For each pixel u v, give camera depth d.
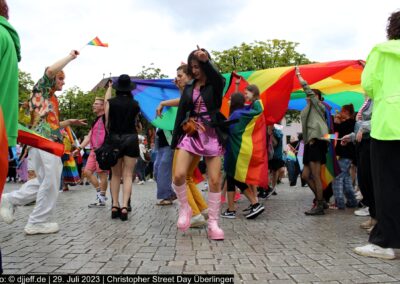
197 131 4.49
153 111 7.78
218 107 4.63
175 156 4.76
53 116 4.89
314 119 6.51
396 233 3.48
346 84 9.89
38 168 4.80
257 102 6.12
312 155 6.52
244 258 3.67
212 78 4.49
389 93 3.48
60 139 5.00
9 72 2.56
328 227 5.34
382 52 3.58
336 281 3.01
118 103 6.01
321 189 6.53
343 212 6.86
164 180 7.66
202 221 5.25
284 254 3.83
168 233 4.87
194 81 4.68
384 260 3.61
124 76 6.15
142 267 3.34
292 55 29.92
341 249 4.05
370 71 3.62
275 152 9.70
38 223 4.79
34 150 4.75
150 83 8.10
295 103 11.96
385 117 3.46
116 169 6.12
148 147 15.81
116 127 5.98
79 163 14.37
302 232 4.98
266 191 8.96
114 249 4.00
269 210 7.08
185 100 4.61
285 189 11.77
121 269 3.29
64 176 11.38
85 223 5.61
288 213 6.70
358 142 4.89
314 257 3.72
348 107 7.41
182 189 4.65
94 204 7.55
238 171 5.92
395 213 3.48
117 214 6.09
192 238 4.57
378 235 3.62
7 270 3.23
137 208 7.30
